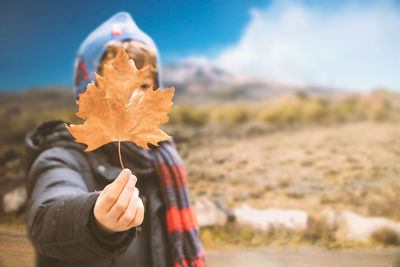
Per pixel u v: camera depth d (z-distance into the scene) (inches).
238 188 249.0
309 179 257.0
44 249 31.4
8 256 131.3
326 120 319.3
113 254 28.4
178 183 46.3
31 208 34.9
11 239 155.9
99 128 25.0
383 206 232.1
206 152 278.1
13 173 234.7
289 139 298.0
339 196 240.5
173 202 45.1
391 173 261.7
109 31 43.9
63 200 30.8
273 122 315.9
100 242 27.9
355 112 328.8
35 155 40.8
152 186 45.4
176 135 288.2
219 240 199.2
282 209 227.5
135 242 41.7
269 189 247.8
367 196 239.8
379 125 316.2
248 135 301.6
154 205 44.3
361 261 166.4
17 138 270.8
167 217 44.7
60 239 29.1
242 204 231.8
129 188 26.0
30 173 39.0
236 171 262.7
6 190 219.8
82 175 39.5
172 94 25.5
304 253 179.5
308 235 204.5
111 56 42.3
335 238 199.3
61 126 42.3
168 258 44.2
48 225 30.3
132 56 42.2
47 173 37.6
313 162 272.1
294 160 271.9
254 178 258.2
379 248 191.8
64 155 39.4
